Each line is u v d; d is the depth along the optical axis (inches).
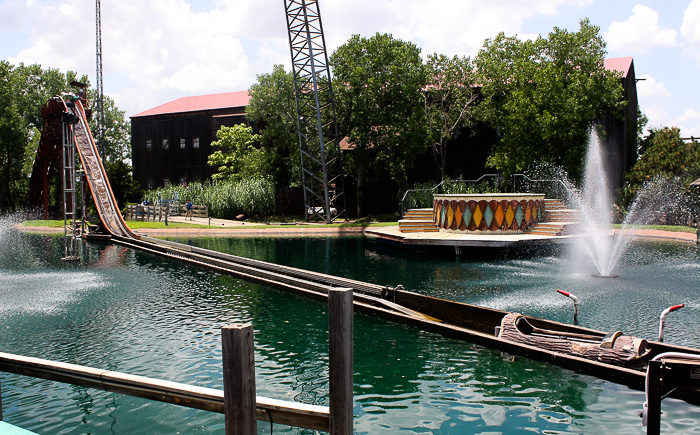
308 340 392.8
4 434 163.5
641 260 755.4
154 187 2181.3
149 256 883.4
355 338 394.0
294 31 1462.8
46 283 629.3
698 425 246.2
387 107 1469.0
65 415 269.9
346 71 1478.8
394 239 900.6
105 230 1162.0
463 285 588.1
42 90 2393.0
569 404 272.7
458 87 1471.5
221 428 254.4
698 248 869.2
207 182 1711.4
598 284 584.7
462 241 805.9
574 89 1221.1
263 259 818.2
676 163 1293.1
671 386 216.1
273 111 1625.2
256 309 492.7
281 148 1734.7
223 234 1222.9
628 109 1563.7
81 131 1316.4
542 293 538.9
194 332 413.1
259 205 1541.6
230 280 653.3
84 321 447.5
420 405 276.4
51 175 1611.7
